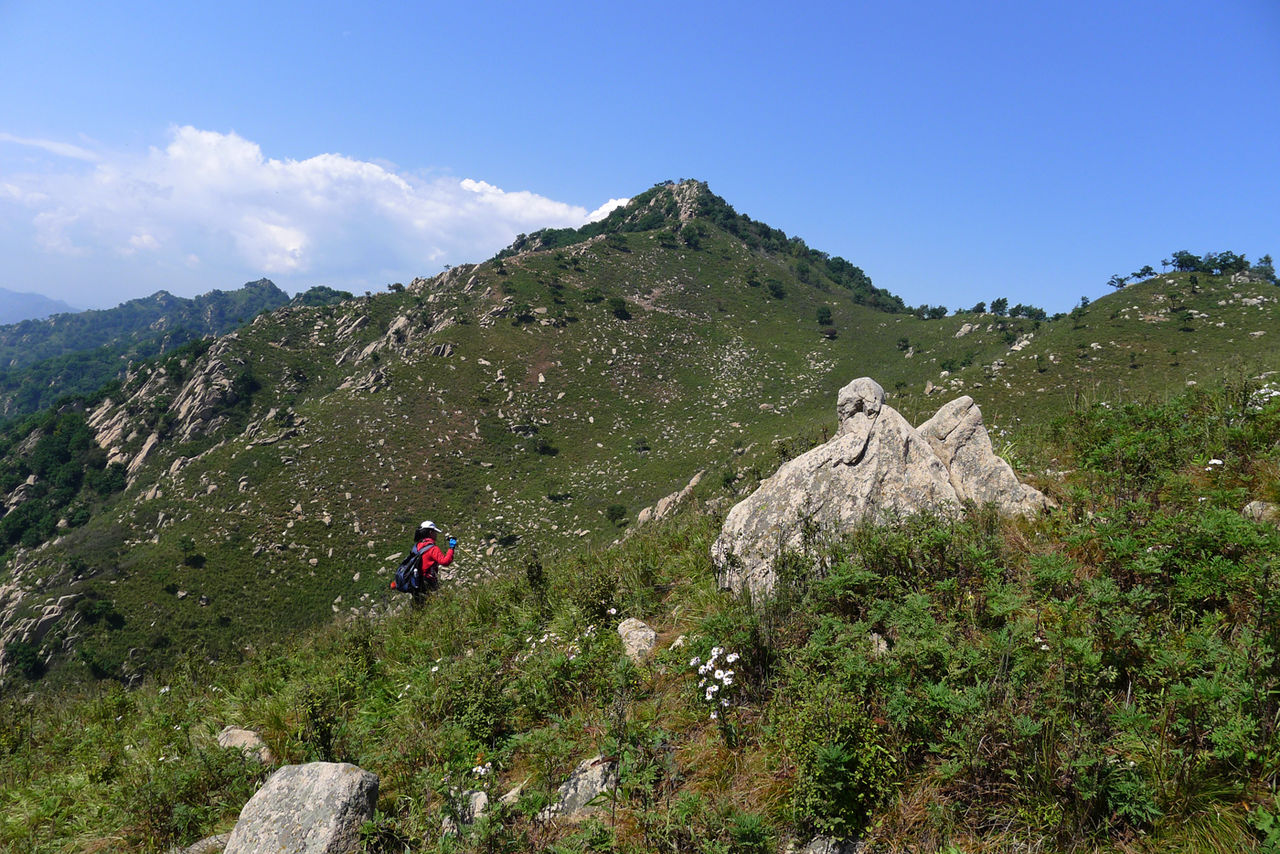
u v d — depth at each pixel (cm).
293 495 7312
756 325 12988
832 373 10931
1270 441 558
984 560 436
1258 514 450
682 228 17100
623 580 694
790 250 18375
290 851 343
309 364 11025
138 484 8381
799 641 419
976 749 280
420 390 9444
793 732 313
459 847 332
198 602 5938
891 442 571
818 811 287
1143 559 378
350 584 6272
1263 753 254
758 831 283
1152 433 609
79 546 6675
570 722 434
